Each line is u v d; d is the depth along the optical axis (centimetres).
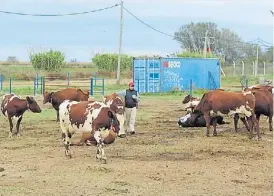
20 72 8075
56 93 2792
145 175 1490
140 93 5447
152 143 2055
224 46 13862
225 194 1289
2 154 1834
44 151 1886
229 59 13888
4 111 2269
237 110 2181
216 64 5978
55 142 2102
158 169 1569
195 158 1745
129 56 9512
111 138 1969
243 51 13950
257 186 1373
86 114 1680
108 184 1383
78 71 8975
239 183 1405
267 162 1675
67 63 9994
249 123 2181
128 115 2341
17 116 2269
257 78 7644
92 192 1302
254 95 2248
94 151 1861
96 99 4228
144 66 5728
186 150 1892
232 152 1850
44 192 1302
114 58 9412
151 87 5719
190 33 13638
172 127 2584
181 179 1445
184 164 1645
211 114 2241
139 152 1853
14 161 1703
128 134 2317
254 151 1869
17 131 2305
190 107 2612
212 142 2075
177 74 5803
